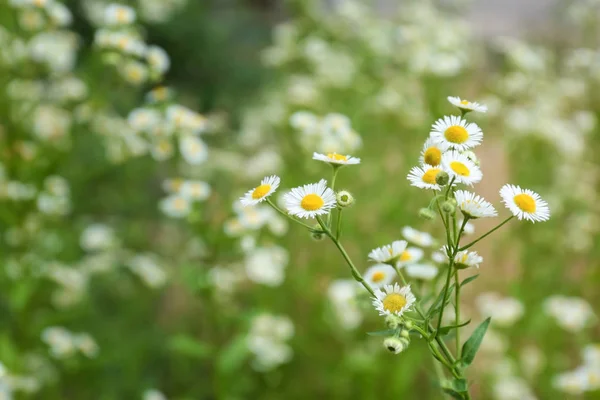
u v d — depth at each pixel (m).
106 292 0.92
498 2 1.62
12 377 0.66
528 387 0.79
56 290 0.80
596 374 0.65
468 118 0.92
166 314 0.94
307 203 0.45
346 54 1.09
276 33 1.16
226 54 1.45
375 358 0.72
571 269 0.98
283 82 1.13
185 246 0.97
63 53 0.80
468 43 1.17
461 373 0.45
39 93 0.80
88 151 0.90
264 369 0.72
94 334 0.84
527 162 0.97
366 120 0.93
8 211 0.73
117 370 0.83
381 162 0.90
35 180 0.75
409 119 0.89
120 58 0.74
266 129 1.06
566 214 0.98
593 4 1.20
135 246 0.99
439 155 0.46
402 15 1.16
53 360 0.77
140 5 1.04
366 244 0.82
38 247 0.76
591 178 1.04
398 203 0.82
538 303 0.82
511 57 1.04
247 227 0.67
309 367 0.83
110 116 0.91
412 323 0.44
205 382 0.84
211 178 0.97
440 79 0.94
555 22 1.38
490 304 0.77
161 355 0.87
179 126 0.69
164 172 1.15
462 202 0.43
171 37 1.40
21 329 0.71
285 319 0.73
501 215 0.94
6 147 0.75
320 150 0.73
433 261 0.52
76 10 1.28
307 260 0.85
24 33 0.77
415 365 0.68
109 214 1.06
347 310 0.72
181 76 1.44
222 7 1.63
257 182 0.91
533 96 1.04
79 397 0.81
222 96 1.40
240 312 0.73
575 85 1.08
